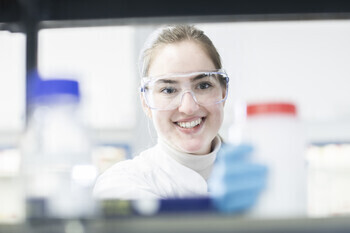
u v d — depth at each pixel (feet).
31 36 1.76
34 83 1.75
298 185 1.57
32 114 1.72
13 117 2.53
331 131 3.83
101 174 2.80
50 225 1.56
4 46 1.97
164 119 3.00
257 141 1.58
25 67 1.77
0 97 2.38
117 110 5.82
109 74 5.74
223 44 5.66
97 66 5.59
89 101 1.93
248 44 5.73
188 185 2.92
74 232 1.55
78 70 5.20
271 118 1.58
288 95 5.87
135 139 5.78
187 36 2.99
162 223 1.53
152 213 1.58
